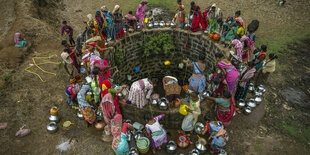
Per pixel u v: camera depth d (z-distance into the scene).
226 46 8.12
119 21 8.46
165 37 9.71
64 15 13.12
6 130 6.16
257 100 7.31
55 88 7.76
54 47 10.03
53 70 8.59
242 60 7.61
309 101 7.80
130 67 10.16
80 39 8.87
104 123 6.35
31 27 10.45
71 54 7.49
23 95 7.31
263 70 8.15
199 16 8.86
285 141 6.21
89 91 6.30
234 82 6.12
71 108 6.98
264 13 13.59
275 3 14.39
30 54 9.32
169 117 6.10
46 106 7.00
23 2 11.73
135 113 6.30
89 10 13.75
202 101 6.55
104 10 8.05
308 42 11.14
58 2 14.10
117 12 8.29
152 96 6.20
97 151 5.75
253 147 6.00
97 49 7.68
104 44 8.01
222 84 6.25
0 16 11.14
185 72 10.82
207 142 6.02
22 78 8.01
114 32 8.62
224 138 5.28
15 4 11.67
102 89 5.91
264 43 11.04
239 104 6.98
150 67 10.88
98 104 6.88
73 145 5.88
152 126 5.29
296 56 10.18
